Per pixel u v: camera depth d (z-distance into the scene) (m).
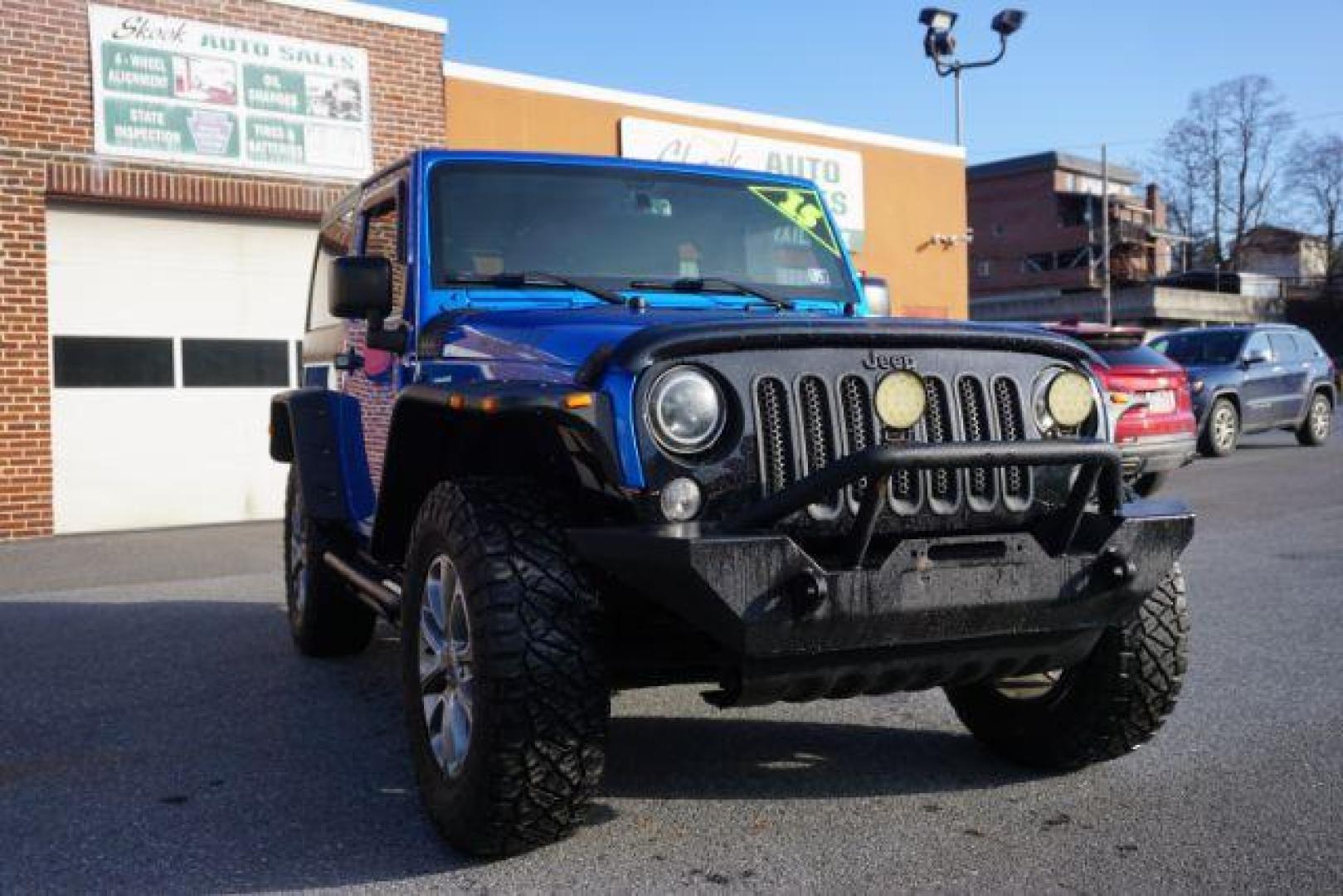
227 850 3.55
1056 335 3.65
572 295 4.39
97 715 5.10
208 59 12.38
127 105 11.95
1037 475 3.49
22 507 11.55
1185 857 3.34
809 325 3.34
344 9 13.27
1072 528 3.37
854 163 18.89
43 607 7.71
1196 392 16.67
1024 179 68.75
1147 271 70.38
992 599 3.27
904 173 19.77
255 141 12.69
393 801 3.96
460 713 3.42
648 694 5.29
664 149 16.36
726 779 4.09
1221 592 7.19
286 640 6.61
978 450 3.10
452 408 3.43
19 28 11.41
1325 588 7.25
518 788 3.17
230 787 4.13
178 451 12.54
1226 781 3.97
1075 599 3.37
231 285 12.83
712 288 4.61
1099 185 70.81
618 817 3.74
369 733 4.79
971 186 70.69
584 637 3.21
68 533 11.92
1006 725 4.14
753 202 4.93
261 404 13.02
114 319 12.17
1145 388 10.62
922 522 3.35
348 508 5.14
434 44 13.98
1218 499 11.84
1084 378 3.51
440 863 3.41
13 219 11.45
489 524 3.30
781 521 3.16
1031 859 3.36
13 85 11.40
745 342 3.27
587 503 3.38
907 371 3.20
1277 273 83.75
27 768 4.38
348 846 3.56
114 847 3.60
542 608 3.19
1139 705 3.78
